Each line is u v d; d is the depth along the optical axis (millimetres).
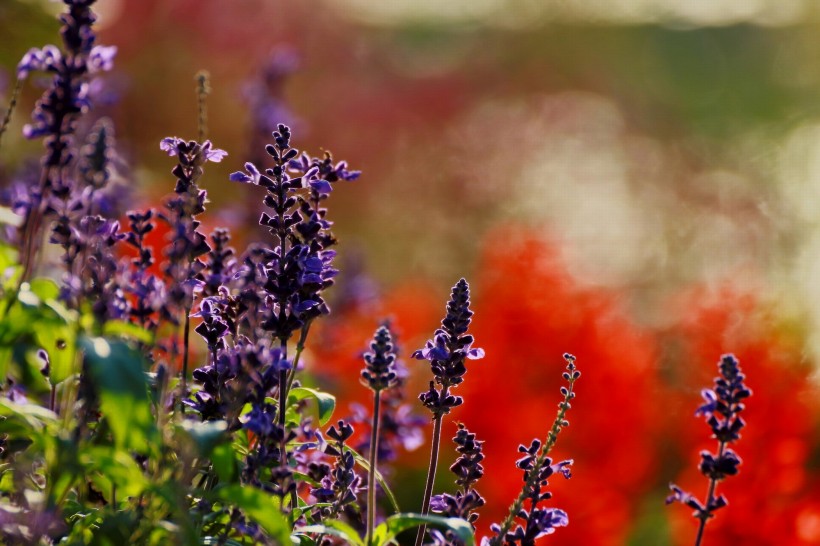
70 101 4316
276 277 3664
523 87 27609
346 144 22078
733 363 4328
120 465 3137
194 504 3682
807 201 22375
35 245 4621
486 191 20953
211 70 19531
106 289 3795
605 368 10000
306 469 4320
